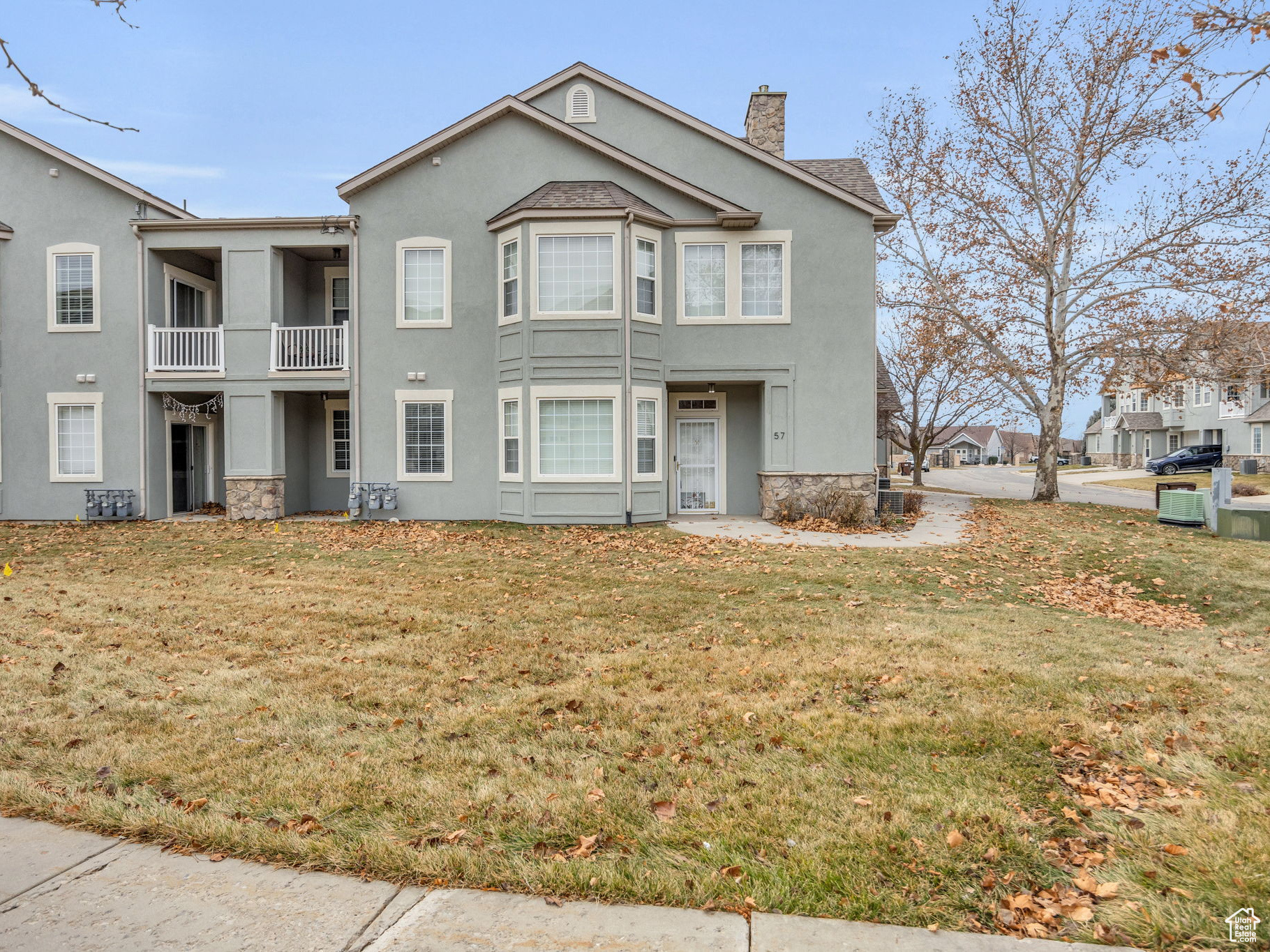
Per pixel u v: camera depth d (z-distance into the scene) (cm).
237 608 791
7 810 363
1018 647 642
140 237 1587
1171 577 1006
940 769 402
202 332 1597
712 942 268
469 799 369
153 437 1614
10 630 693
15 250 1614
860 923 280
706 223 1527
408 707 501
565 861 314
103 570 1025
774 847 327
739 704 497
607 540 1281
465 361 1575
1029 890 299
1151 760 413
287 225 1567
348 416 1773
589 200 1467
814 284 1553
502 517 1551
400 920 280
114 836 342
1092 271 2002
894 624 719
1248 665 600
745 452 1653
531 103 1642
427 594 872
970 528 1442
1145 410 5088
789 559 1090
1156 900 292
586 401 1478
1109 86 1831
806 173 1532
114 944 265
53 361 1614
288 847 326
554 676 565
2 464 1616
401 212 1574
